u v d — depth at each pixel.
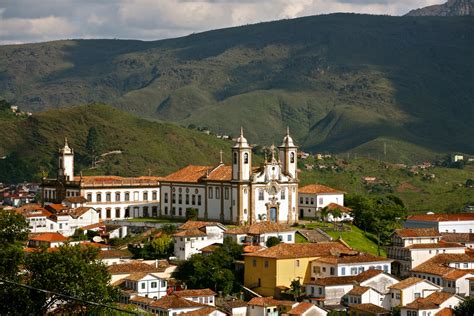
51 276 162.12
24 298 158.75
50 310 172.50
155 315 174.12
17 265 170.25
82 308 162.38
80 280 164.25
